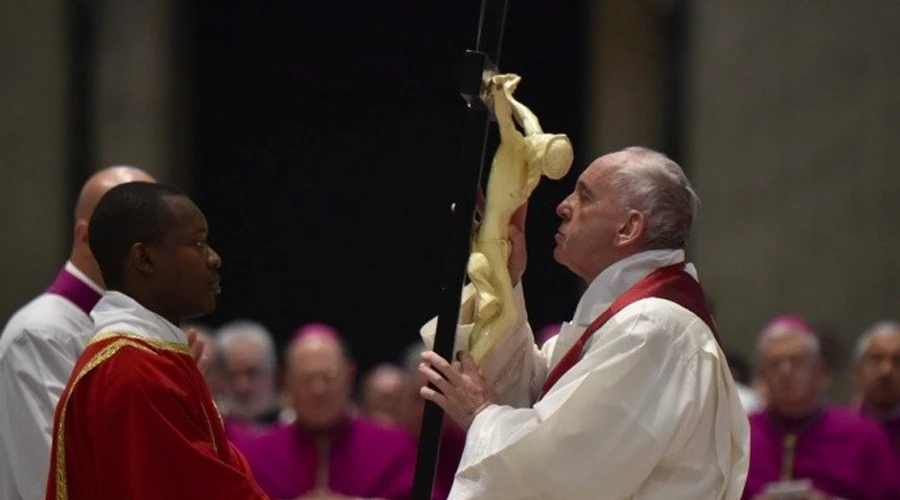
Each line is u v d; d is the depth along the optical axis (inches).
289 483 640.4
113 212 381.4
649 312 381.7
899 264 904.3
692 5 950.4
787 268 918.4
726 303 925.2
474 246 398.9
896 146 907.4
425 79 1112.2
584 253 400.2
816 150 917.8
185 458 361.1
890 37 909.2
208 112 1090.7
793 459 657.0
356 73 1109.1
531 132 394.3
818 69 920.3
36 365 434.6
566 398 374.0
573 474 371.9
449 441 629.6
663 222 395.2
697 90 943.7
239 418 706.2
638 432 371.9
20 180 956.0
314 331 668.1
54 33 963.3
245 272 1106.7
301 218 1109.1
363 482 641.6
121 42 977.5
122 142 976.9
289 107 1105.4
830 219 914.7
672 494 376.8
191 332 409.4
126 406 360.8
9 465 433.4
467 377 388.2
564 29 1063.0
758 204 925.2
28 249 953.5
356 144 1110.4
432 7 1109.7
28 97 958.4
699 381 378.3
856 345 905.5
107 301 379.2
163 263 379.6
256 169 1100.5
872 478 652.1
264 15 1096.2
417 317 1115.9
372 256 1114.1
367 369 1115.9
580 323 395.5
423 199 1114.1
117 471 359.3
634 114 966.4
